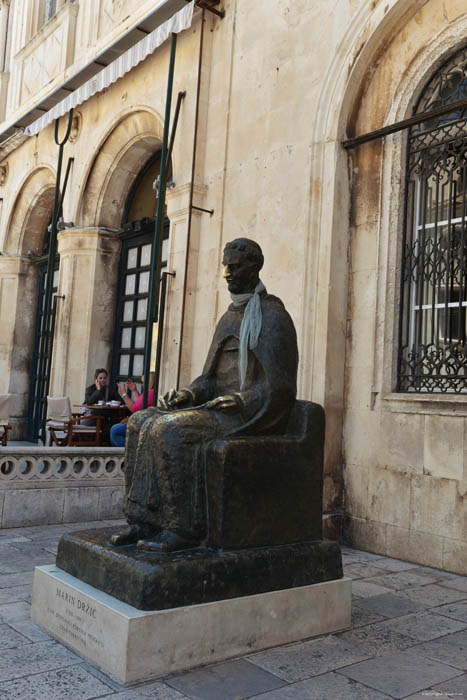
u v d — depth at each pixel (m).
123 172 11.36
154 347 8.66
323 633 3.62
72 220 11.56
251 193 7.49
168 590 3.03
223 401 3.52
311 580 3.61
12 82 14.38
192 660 3.07
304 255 6.62
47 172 12.91
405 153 6.16
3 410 10.34
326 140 6.60
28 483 6.22
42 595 3.54
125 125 10.62
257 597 3.32
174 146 8.84
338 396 6.36
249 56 7.80
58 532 5.96
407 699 2.82
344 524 6.24
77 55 12.02
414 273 6.11
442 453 5.49
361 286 6.38
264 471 3.50
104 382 10.48
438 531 5.44
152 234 10.93
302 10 7.10
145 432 3.52
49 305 11.03
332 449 6.27
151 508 3.38
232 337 3.87
